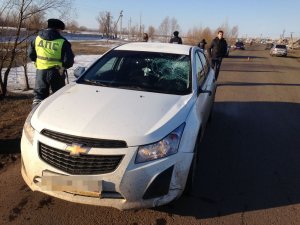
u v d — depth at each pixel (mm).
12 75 10781
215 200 3873
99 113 3398
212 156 5121
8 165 4418
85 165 3061
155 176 3119
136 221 3400
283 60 29969
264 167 4848
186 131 3443
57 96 3928
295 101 9609
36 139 3260
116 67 4613
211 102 5820
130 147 3070
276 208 3801
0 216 3361
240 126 6730
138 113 3447
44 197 3717
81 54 21750
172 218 3484
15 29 7410
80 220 3365
